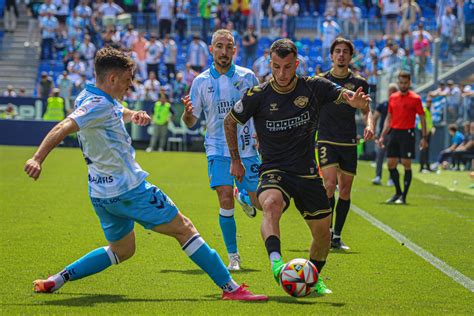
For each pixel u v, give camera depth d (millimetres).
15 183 23266
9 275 10219
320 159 13469
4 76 51406
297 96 9164
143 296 9117
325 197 9289
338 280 10406
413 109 20297
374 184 25875
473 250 13109
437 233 15070
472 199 21828
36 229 14445
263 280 10336
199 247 8805
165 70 47312
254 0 48781
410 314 8328
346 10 48250
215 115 11805
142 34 47844
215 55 11836
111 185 8641
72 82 45500
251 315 8070
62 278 9141
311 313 8211
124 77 8633
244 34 48875
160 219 8695
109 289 9508
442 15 40750
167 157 37125
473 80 40000
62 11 50812
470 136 34594
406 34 43812
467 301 9242
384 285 10125
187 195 21016
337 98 9172
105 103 8477
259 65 44250
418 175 31484
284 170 9172
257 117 9328
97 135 8492
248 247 13000
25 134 43094
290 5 50000
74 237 13609
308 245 13234
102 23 50000
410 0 47156
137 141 43719
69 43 49906
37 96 47344
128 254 9227
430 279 10602
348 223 16344
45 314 7984
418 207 19547
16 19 53062
